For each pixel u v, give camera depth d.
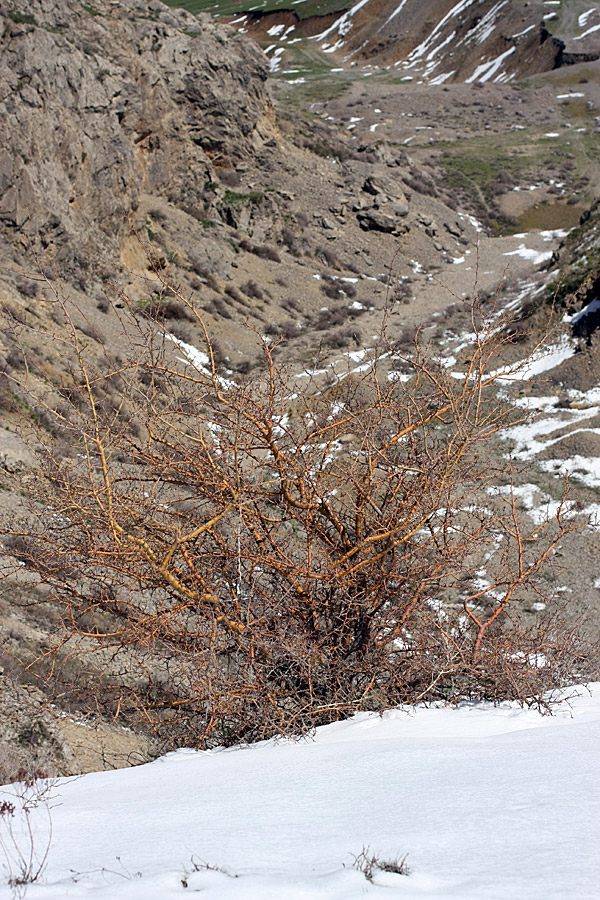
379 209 54.38
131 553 6.54
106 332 26.67
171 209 43.72
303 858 2.70
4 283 25.34
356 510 7.25
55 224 30.09
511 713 5.99
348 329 37.22
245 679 6.86
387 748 4.78
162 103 44.59
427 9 136.25
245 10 153.88
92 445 7.95
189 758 6.17
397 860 2.56
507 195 68.50
